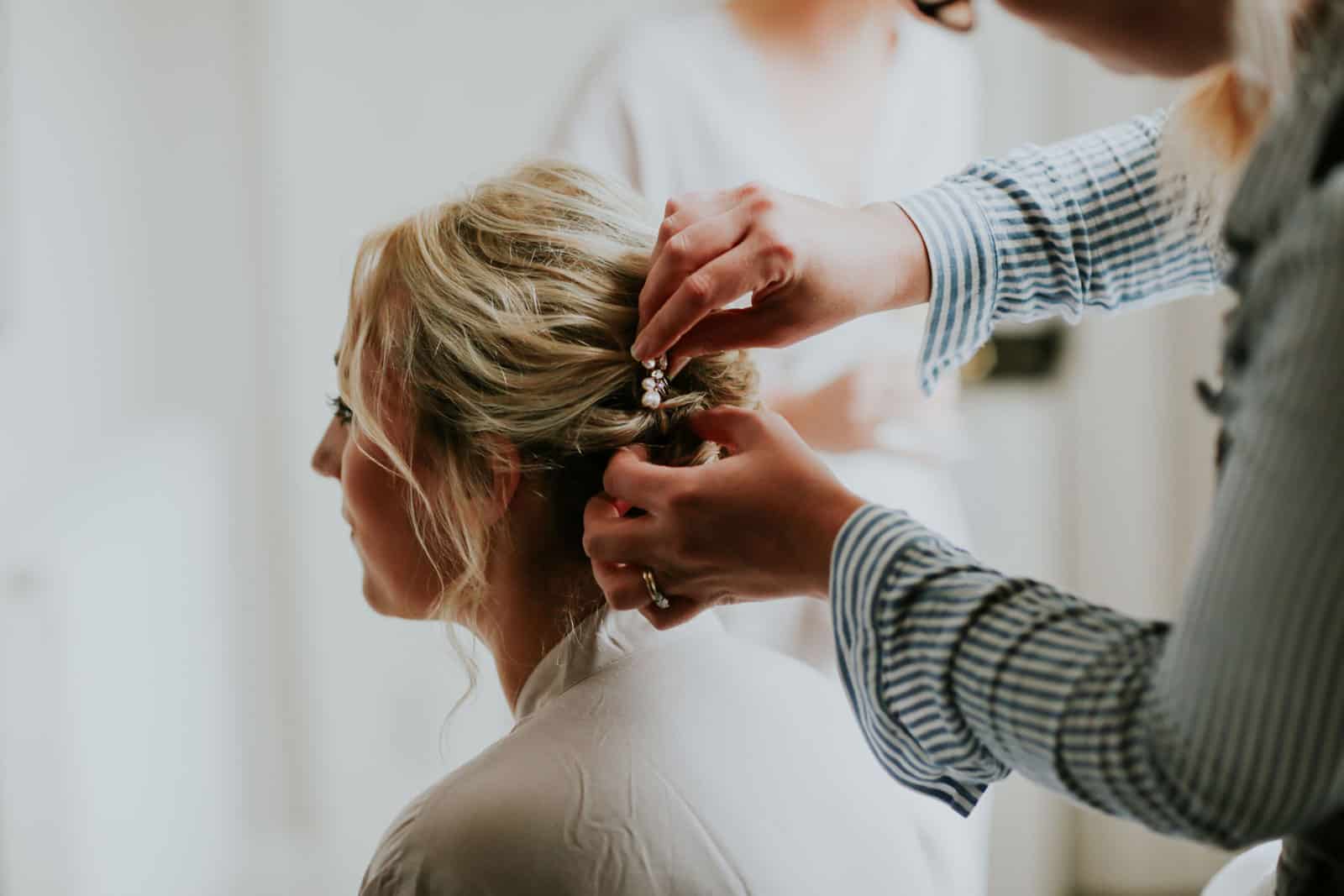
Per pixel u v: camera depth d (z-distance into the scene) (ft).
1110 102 8.27
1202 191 2.89
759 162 5.36
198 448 8.17
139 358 7.88
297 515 8.47
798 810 3.00
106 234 7.61
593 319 3.07
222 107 8.03
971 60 5.97
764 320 2.97
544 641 3.28
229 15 7.95
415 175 8.07
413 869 2.85
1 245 6.73
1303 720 1.80
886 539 2.34
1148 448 8.61
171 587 7.85
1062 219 3.31
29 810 6.78
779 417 2.66
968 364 8.44
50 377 7.10
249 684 8.66
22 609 6.66
